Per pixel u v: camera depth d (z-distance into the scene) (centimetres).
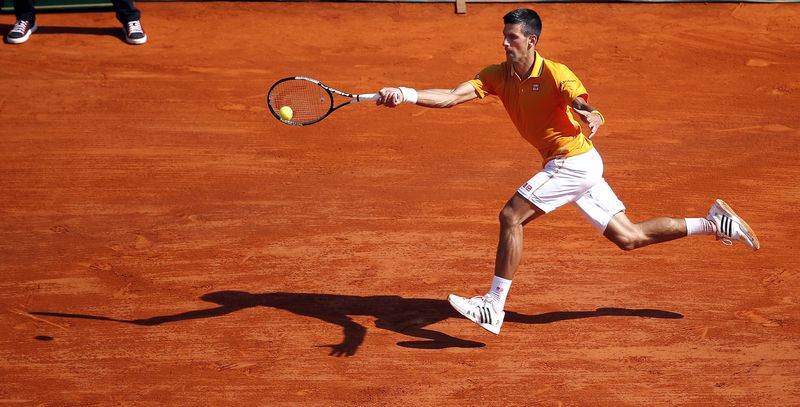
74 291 2861
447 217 3238
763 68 4416
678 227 2533
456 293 2800
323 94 4100
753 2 5012
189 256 3036
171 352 2572
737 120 3947
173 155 3712
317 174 3556
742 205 3294
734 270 2894
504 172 3550
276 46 4631
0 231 3212
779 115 3988
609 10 4997
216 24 4862
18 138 3853
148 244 3114
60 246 3116
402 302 2767
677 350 2541
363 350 2559
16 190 3472
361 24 4866
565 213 3238
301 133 3869
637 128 3884
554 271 2903
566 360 2508
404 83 4256
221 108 4072
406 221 3216
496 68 2441
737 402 2350
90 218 3288
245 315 2719
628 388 2402
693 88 4234
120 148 3769
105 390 2430
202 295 2820
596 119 2191
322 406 2356
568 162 2397
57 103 4128
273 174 3562
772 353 2525
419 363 2505
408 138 3822
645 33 4759
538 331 2625
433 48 4606
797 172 3519
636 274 2881
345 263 2972
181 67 4438
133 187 3488
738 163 3597
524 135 2473
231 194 3425
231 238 3136
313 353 2552
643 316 2681
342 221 3225
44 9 5016
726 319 2662
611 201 2472
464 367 2488
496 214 3256
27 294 2847
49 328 2680
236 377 2467
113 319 2717
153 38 4716
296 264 2973
